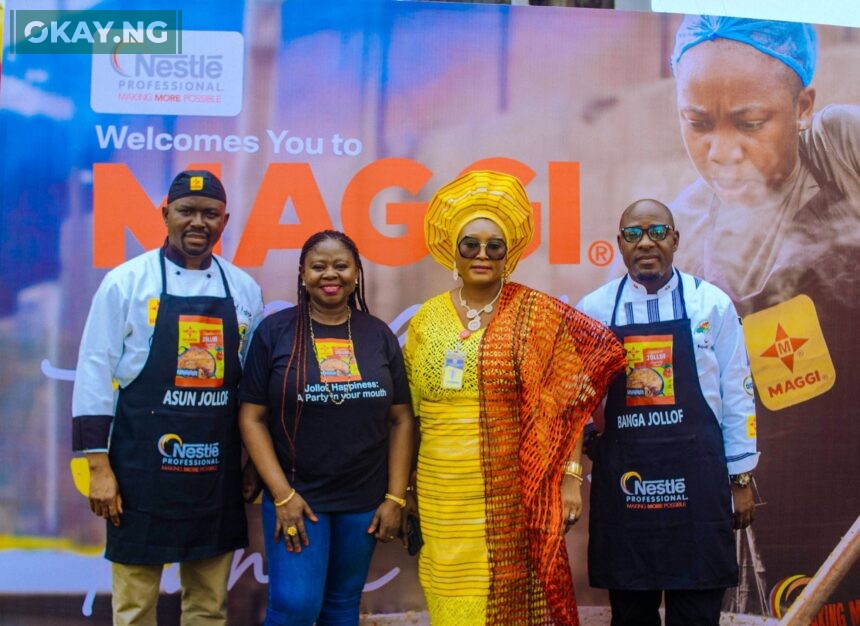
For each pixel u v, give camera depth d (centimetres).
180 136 301
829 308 312
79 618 296
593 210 310
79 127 299
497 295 256
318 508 241
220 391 255
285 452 243
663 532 248
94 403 244
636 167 311
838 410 312
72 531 296
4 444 294
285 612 237
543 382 245
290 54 303
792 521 309
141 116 301
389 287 306
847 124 315
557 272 309
